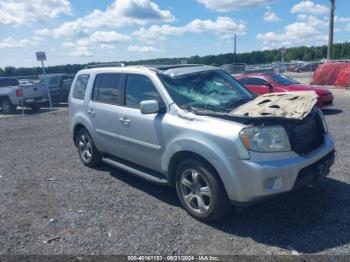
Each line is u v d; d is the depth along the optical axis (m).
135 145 4.96
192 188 4.16
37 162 7.21
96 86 5.96
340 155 6.45
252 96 5.08
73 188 5.43
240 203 3.64
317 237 3.59
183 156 4.26
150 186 5.39
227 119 3.83
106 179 5.81
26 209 4.68
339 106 13.72
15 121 14.31
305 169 3.80
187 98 4.54
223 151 3.64
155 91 4.66
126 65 5.73
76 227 4.08
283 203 4.42
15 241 3.81
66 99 19.77
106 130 5.60
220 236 3.73
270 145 3.60
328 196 4.55
